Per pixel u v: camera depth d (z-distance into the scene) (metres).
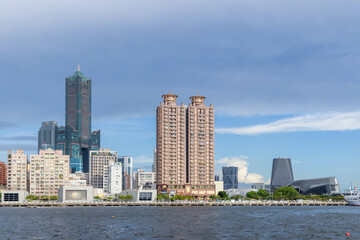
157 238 136.75
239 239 134.62
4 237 141.12
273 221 197.00
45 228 167.25
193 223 186.50
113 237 139.38
